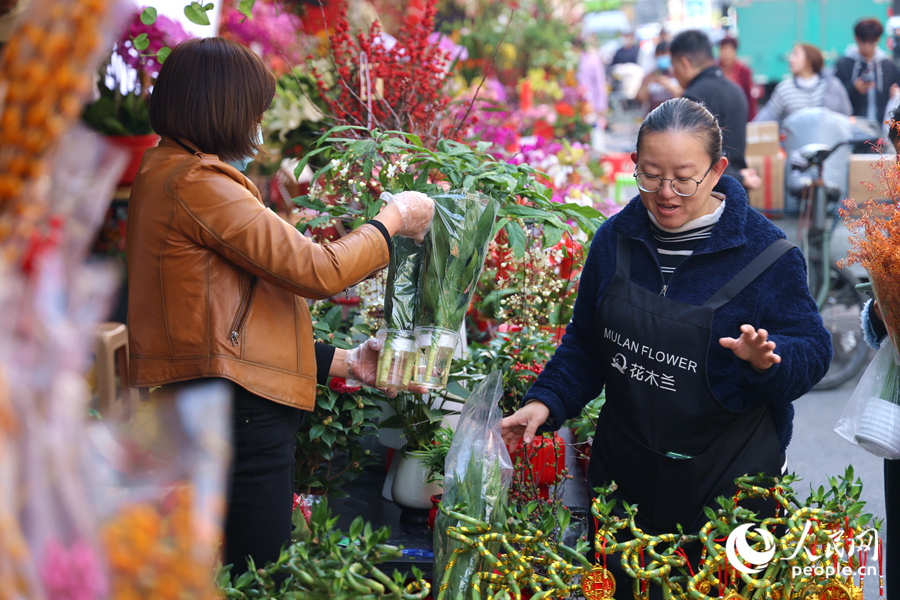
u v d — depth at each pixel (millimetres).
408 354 2045
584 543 1689
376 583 1452
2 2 1952
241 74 1757
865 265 1871
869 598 2500
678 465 1809
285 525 1886
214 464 1036
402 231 1965
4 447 867
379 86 3102
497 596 1608
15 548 857
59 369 908
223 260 1753
